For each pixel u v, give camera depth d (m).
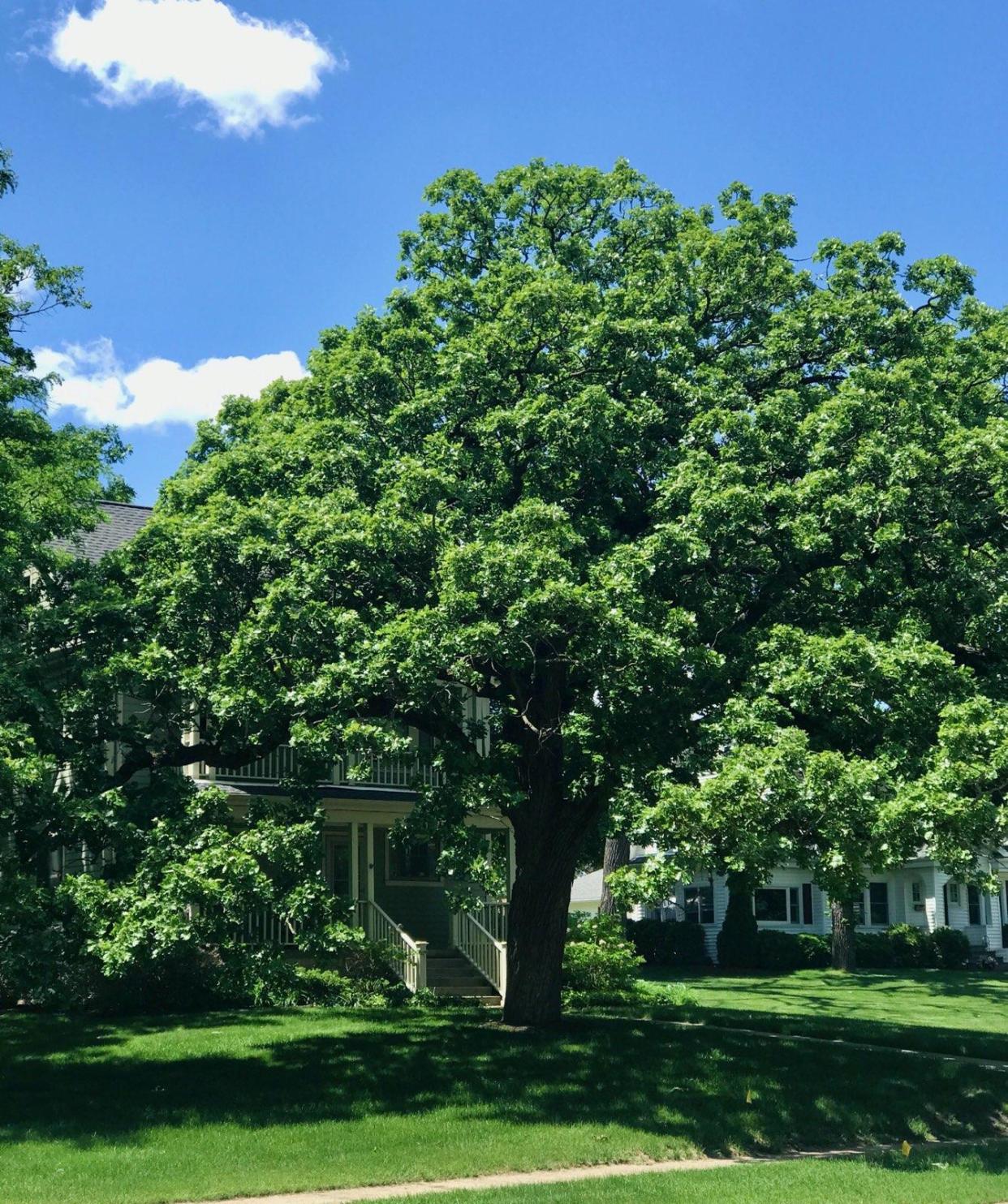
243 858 14.03
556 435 16.94
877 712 14.72
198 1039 18.91
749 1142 14.30
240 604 16.72
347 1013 22.08
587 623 14.92
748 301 20.03
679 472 16.33
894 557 16.25
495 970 26.67
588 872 53.84
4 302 18.94
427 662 14.77
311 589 15.88
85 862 16.22
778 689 14.67
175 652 16.45
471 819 28.80
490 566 14.91
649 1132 14.19
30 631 16.67
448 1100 15.09
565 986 26.91
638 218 21.81
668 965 43.78
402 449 18.12
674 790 13.85
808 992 33.12
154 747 17.19
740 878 15.45
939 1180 12.45
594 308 18.66
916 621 15.54
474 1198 11.11
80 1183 11.33
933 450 16.36
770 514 16.44
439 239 22.61
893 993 33.16
